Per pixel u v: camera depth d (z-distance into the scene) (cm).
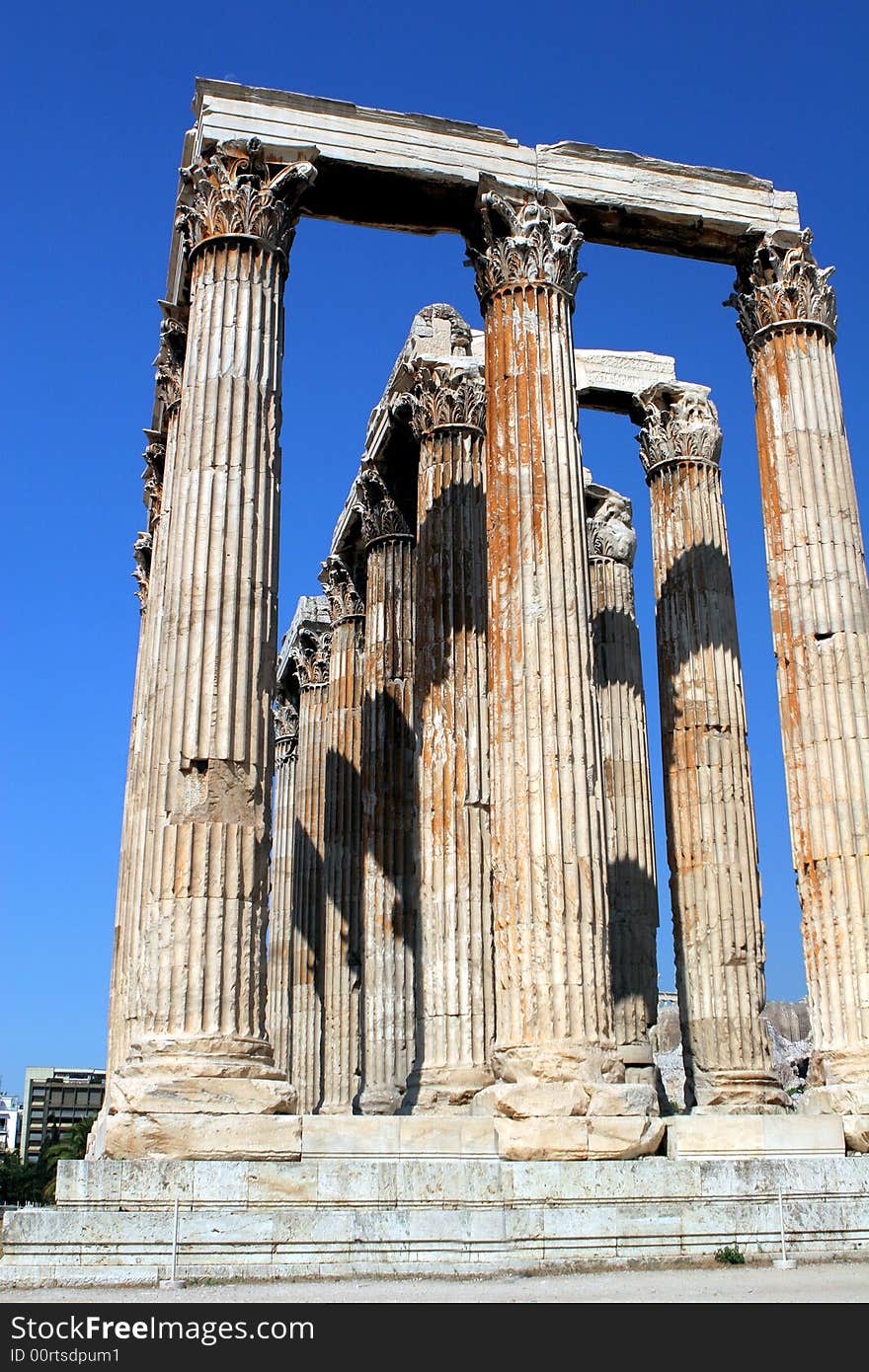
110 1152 1641
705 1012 2495
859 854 2119
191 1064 1688
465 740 2514
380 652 3069
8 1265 1415
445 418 2745
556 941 1900
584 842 1952
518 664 2034
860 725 2184
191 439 2012
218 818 1819
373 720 3034
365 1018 2830
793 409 2364
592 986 1892
